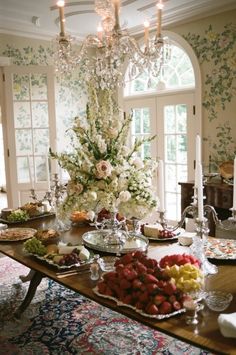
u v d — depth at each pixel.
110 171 2.12
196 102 4.56
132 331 2.52
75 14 4.30
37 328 2.58
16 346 2.36
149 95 5.19
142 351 2.28
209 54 4.37
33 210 3.17
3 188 9.58
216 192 3.74
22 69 4.71
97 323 2.64
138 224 2.66
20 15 4.35
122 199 2.11
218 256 2.06
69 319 2.70
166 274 1.57
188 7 4.20
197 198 2.00
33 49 4.97
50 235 2.37
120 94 5.50
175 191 5.07
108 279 1.67
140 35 5.12
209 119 4.47
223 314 1.39
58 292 3.17
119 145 2.22
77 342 2.40
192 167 4.76
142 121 5.38
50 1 3.88
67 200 2.20
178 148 4.95
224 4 4.05
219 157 4.41
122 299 1.56
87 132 2.21
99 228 2.80
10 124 4.77
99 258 2.08
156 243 2.40
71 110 5.48
